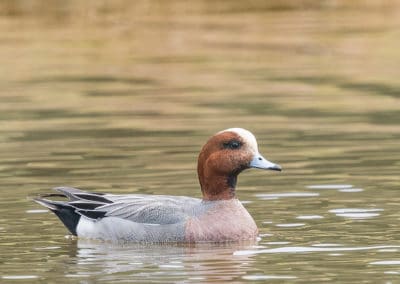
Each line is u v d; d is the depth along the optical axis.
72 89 25.05
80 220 13.50
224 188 13.52
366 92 24.02
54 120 21.52
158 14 34.81
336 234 13.04
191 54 29.27
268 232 13.29
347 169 16.52
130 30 32.53
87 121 21.31
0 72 27.34
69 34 31.98
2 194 15.30
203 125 20.53
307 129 20.06
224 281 11.28
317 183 15.65
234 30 32.41
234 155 13.52
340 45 30.03
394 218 13.68
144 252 12.74
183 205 13.53
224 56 28.88
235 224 13.25
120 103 23.20
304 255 12.22
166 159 17.47
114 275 11.58
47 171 16.80
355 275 11.33
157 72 27.05
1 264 12.07
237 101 23.16
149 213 13.39
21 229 13.66
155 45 30.52
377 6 35.97
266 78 25.97
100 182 15.87
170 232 13.23
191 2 36.47
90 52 29.75
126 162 17.31
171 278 11.43
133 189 15.37
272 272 11.58
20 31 32.56
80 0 35.91
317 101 23.05
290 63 27.91
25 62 28.53
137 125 20.72
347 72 26.52
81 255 12.54
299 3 36.38
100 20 33.91
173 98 23.70
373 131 19.73
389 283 11.02
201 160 13.70
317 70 26.81
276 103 22.91
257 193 15.19
